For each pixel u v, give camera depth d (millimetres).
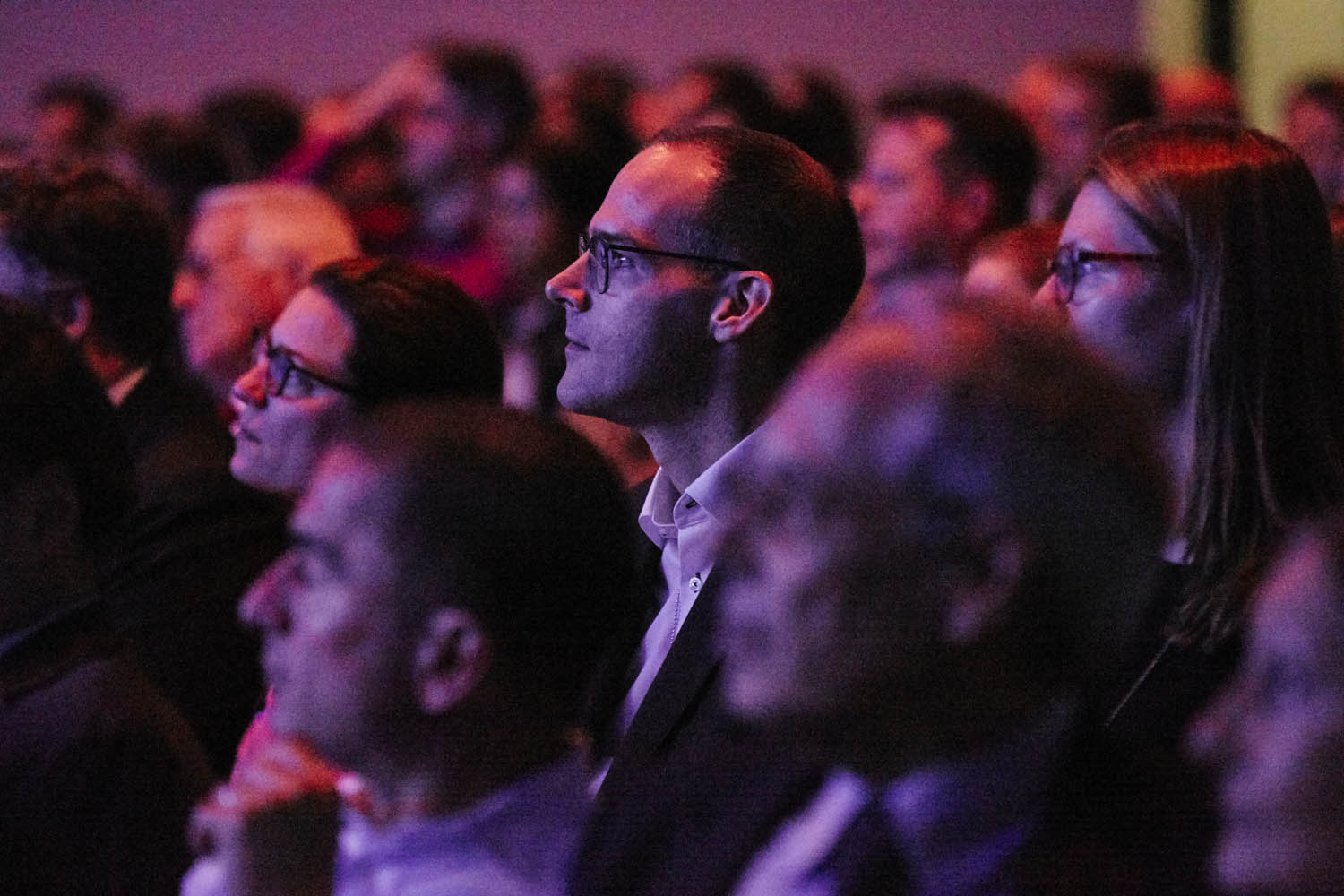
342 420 6137
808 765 3721
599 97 13062
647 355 5887
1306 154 13445
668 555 6152
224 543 7465
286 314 6281
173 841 5215
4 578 5309
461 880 3807
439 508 3770
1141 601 3305
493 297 12680
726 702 5246
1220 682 4754
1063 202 7672
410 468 3807
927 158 9547
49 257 7820
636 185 5973
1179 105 14594
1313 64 18766
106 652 5422
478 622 3762
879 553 3109
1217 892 3121
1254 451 5199
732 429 5938
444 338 6238
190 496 7516
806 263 5949
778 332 5926
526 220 11094
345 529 3789
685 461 6016
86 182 8070
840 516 3139
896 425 3107
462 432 3910
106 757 5129
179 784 5301
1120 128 5820
